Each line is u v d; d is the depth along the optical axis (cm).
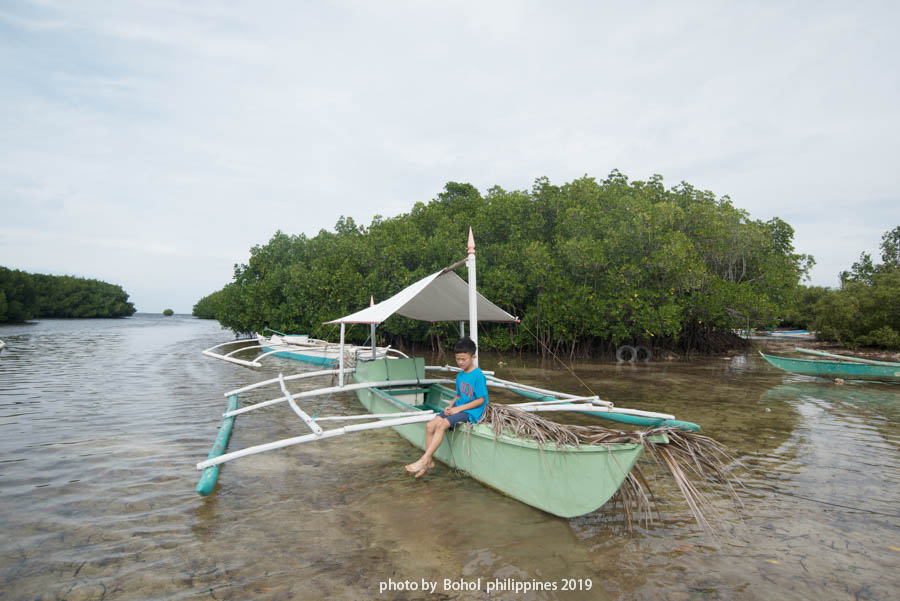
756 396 1083
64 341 2609
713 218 2177
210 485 479
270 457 621
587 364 1806
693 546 390
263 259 2894
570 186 2433
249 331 2984
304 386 1204
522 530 414
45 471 549
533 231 2262
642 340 2058
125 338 3019
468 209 2858
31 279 6631
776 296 2244
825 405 983
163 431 733
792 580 339
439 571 347
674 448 411
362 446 675
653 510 464
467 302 847
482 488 509
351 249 2433
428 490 504
